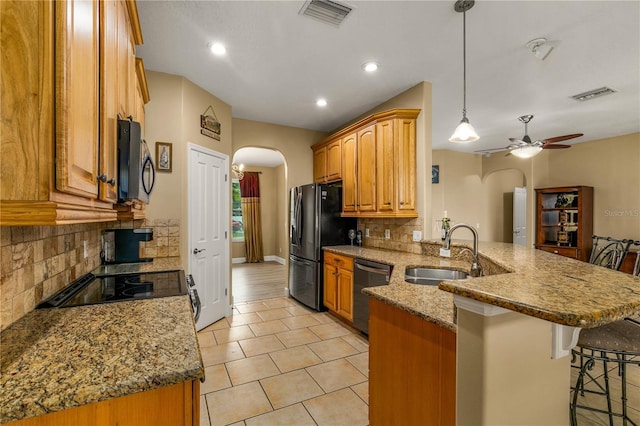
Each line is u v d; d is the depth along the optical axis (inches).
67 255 66.9
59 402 27.4
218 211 144.7
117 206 67.1
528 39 95.7
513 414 41.2
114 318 48.2
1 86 29.4
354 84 129.1
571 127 189.6
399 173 127.3
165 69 117.0
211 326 135.9
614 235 205.5
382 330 63.4
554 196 234.7
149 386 30.5
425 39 96.4
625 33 91.9
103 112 44.7
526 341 42.4
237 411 78.0
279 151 185.6
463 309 40.6
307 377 93.8
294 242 177.2
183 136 122.4
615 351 59.7
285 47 101.7
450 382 47.4
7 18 29.7
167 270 86.6
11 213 29.6
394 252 135.6
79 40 35.8
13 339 39.9
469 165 265.4
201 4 81.6
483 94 139.4
